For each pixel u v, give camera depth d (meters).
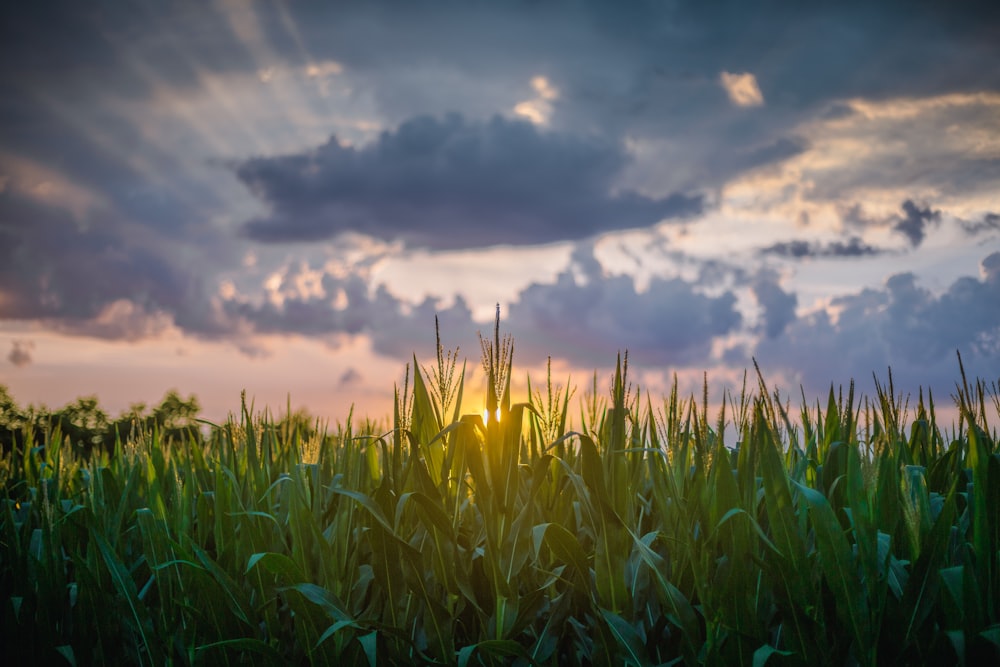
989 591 2.67
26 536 3.89
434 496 3.01
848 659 2.76
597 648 2.81
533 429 3.47
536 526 2.90
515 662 2.91
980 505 2.72
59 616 3.71
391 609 2.95
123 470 4.56
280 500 3.68
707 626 2.72
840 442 3.35
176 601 3.25
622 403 3.13
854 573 2.65
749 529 2.80
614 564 2.88
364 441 3.61
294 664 3.04
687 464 3.35
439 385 3.25
